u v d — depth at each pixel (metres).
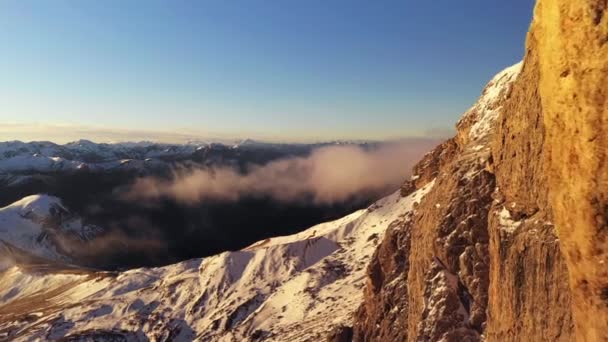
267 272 137.38
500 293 26.39
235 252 152.75
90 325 137.75
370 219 142.50
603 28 10.79
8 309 184.25
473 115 59.19
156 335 122.75
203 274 150.88
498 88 53.25
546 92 13.40
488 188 36.84
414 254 42.88
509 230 26.75
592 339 12.14
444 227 37.88
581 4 11.30
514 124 29.97
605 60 10.79
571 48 11.77
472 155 41.81
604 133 10.97
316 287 106.81
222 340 101.75
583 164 11.70
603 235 11.38
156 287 160.62
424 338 34.66
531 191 26.27
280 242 181.38
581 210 11.95
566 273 21.08
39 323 146.75
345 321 71.31
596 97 11.07
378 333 47.34
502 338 25.59
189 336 117.62
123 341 123.44
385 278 51.47
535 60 28.39
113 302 153.12
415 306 39.50
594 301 11.94
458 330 33.41
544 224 24.14
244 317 113.00
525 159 27.50
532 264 23.55
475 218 35.91
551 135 13.38
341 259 121.88
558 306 21.08
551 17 12.70
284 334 85.12
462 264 35.41
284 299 108.56
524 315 23.50
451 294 35.25
